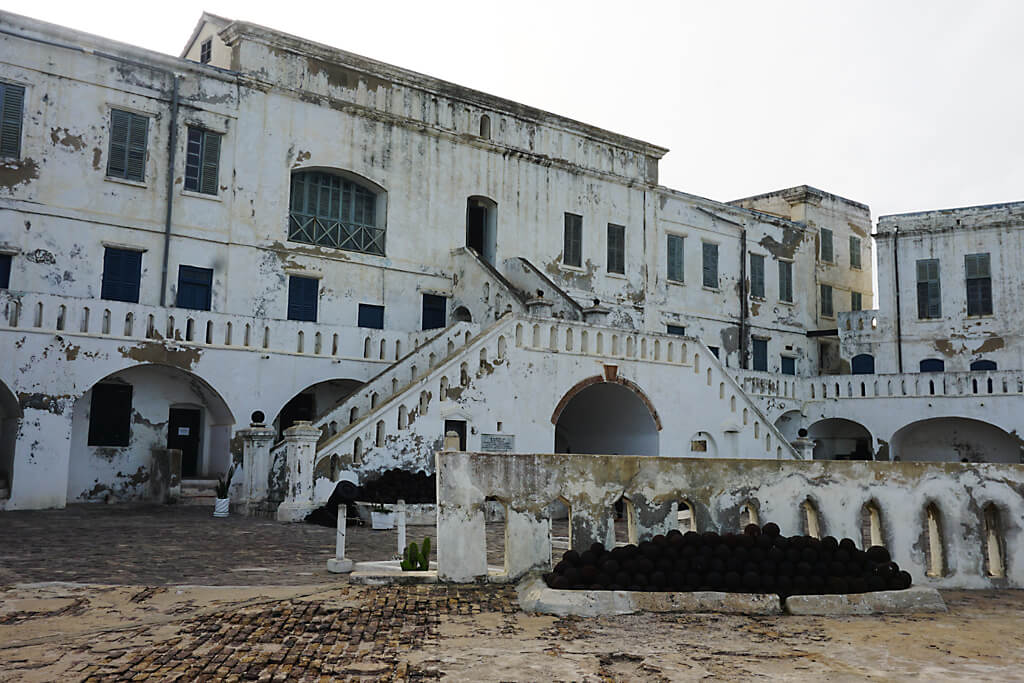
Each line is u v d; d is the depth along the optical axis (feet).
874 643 22.80
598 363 79.92
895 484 32.78
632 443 85.40
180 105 82.94
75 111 77.20
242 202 86.17
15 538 48.21
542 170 110.32
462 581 30.68
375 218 97.35
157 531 53.06
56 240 75.46
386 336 84.64
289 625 24.68
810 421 117.50
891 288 128.26
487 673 19.75
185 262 82.28
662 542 28.96
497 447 72.33
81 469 74.84
